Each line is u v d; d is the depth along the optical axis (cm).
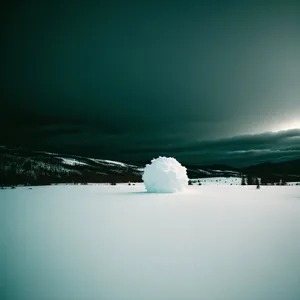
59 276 585
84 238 884
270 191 3450
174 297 492
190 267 622
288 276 573
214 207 1686
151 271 603
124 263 651
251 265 632
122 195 2775
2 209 1641
